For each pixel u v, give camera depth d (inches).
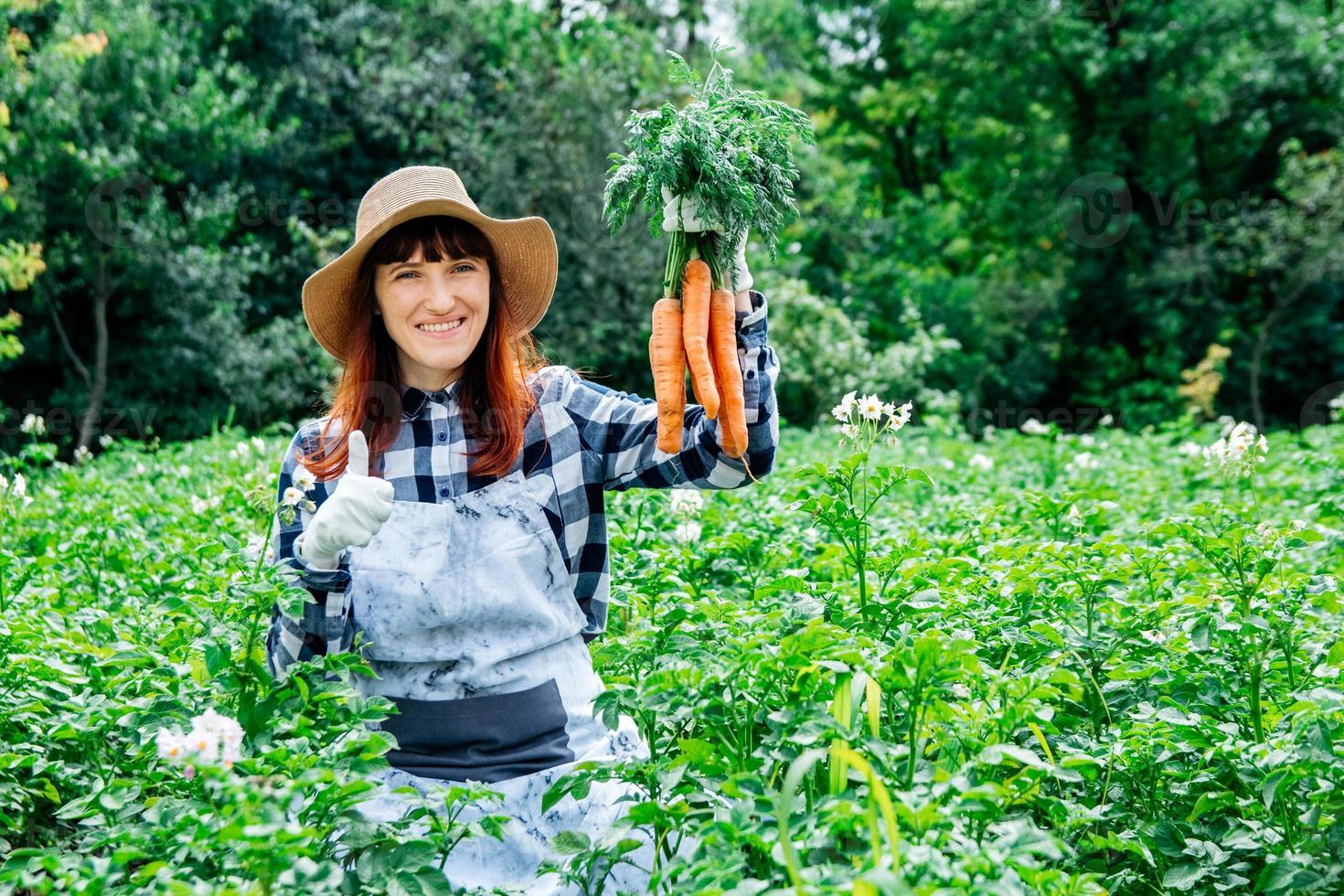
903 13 1126.4
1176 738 122.0
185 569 231.8
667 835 114.3
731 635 129.0
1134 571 172.6
